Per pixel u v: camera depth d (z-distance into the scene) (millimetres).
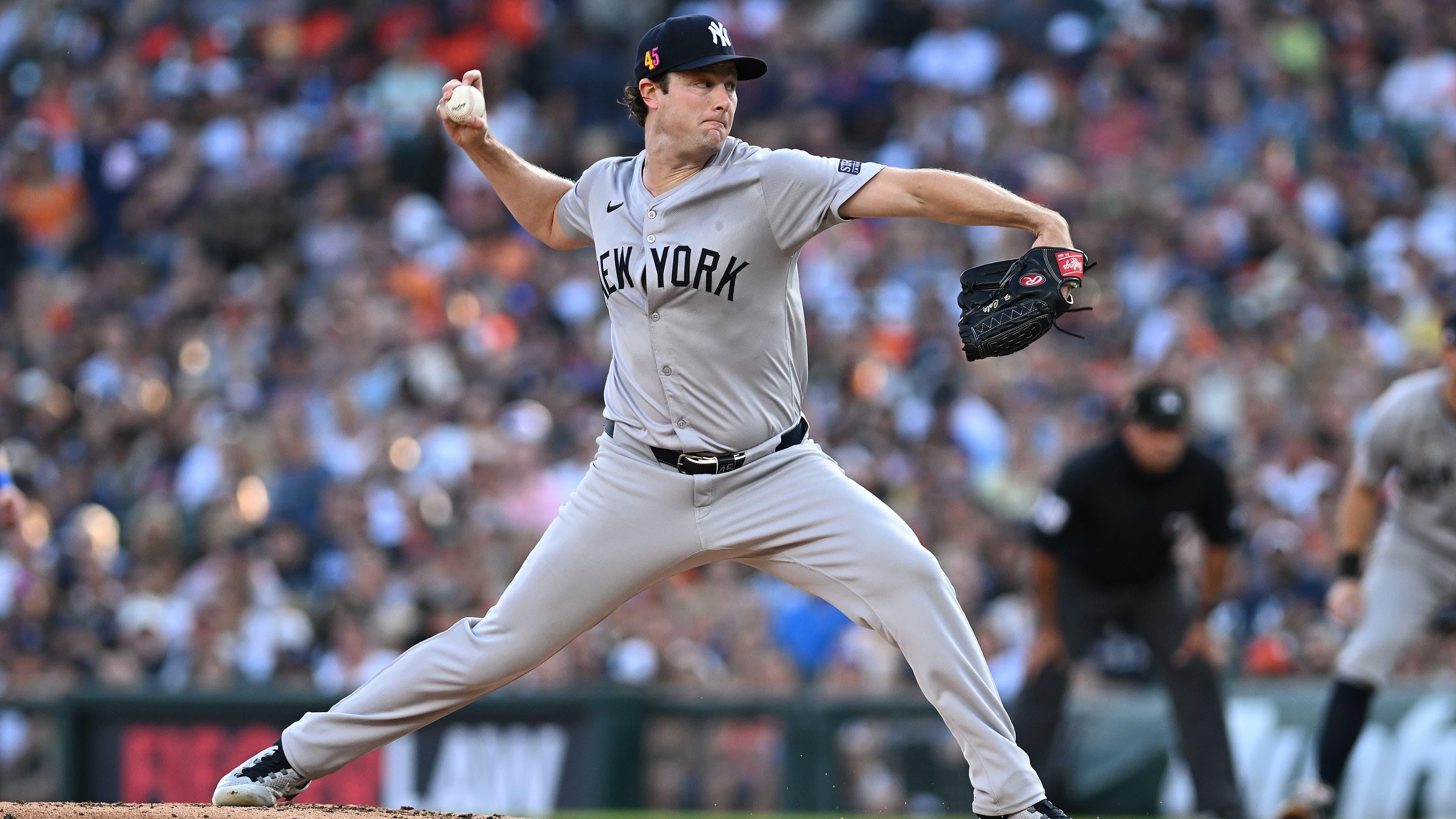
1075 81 58906
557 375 49188
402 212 56688
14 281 61469
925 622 14391
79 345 53312
